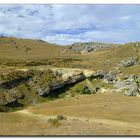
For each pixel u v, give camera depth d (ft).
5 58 509.76
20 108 308.19
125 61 501.97
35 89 344.28
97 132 128.57
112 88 364.17
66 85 370.53
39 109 272.92
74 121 154.20
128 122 197.77
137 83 368.27
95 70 410.52
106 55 611.06
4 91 320.29
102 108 251.80
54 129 134.31
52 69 385.70
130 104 268.82
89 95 322.75
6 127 144.87
